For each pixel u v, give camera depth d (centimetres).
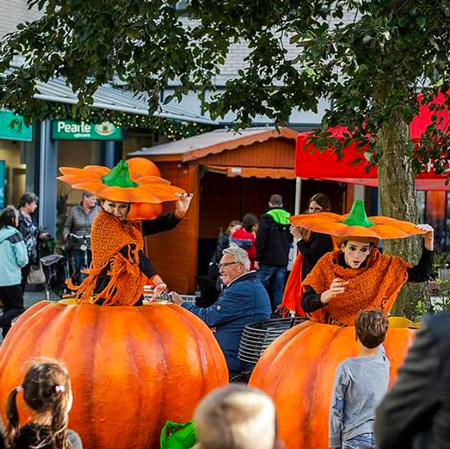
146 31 795
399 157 870
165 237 1906
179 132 2112
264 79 971
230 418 315
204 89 952
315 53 684
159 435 715
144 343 706
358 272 692
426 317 321
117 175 746
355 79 693
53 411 453
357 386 571
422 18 657
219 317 852
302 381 668
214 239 2169
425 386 309
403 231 691
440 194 2256
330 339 680
